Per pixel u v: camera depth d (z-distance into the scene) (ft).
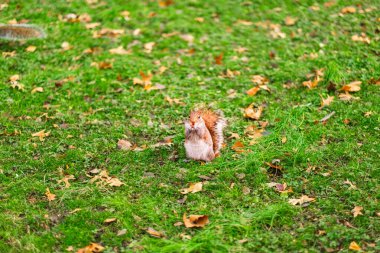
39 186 26.96
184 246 22.41
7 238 23.38
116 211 25.17
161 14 47.11
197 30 45.09
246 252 22.35
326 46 42.57
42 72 39.11
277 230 23.80
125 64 40.37
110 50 42.24
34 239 23.29
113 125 33.12
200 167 28.40
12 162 29.14
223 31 45.06
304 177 27.55
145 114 34.40
